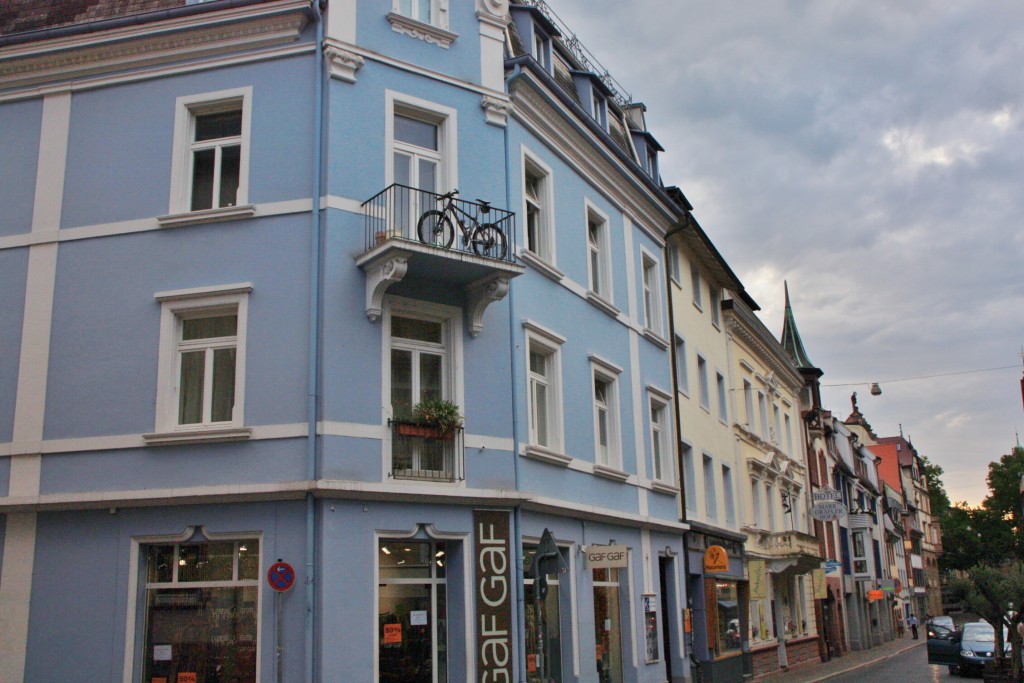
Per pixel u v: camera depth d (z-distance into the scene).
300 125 14.02
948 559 80.06
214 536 12.80
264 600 12.42
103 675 12.55
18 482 13.36
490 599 13.91
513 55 17.14
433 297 14.39
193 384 13.61
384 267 13.27
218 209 13.75
